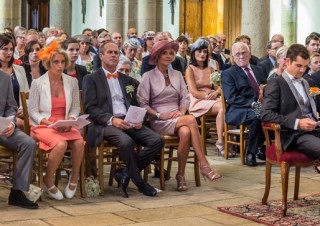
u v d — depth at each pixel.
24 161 6.74
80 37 10.93
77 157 7.16
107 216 6.44
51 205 6.89
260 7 12.77
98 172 7.62
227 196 7.44
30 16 26.59
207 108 10.26
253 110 9.42
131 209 6.76
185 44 12.50
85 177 7.66
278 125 6.52
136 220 6.30
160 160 7.72
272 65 11.12
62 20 20.64
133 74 10.66
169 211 6.70
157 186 7.98
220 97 10.45
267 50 11.38
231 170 9.11
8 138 6.82
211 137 12.45
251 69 9.86
